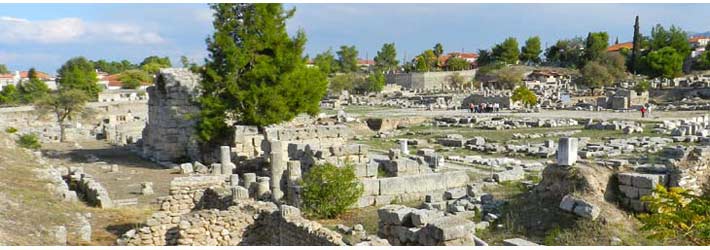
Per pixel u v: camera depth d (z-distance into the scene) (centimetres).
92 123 8644
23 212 1845
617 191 2044
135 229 1894
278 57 4231
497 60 17800
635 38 14238
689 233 1694
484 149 4169
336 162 2686
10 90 11175
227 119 4328
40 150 5044
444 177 2703
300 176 2611
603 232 1798
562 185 2070
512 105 8506
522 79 13688
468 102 9381
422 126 6134
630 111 7094
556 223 1916
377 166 2661
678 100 9012
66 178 3375
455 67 16712
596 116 6450
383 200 2527
